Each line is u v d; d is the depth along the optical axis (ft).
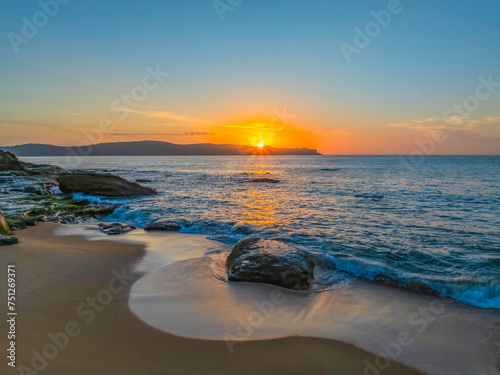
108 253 32.55
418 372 15.21
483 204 75.41
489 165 314.55
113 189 87.61
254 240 31.86
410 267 31.89
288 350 16.47
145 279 25.85
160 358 15.14
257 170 263.29
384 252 36.78
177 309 20.74
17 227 41.88
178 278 26.61
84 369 13.85
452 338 18.48
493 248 38.73
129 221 55.47
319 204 76.33
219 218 56.85
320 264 32.04
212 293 23.81
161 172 221.66
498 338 18.62
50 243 34.94
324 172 230.68
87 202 67.72
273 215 61.05
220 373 14.28
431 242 41.55
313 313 21.18
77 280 24.17
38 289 21.67
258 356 15.78
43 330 16.84
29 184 99.81
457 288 25.29
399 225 52.29
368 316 20.98
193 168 292.81
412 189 108.99
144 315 19.51
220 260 32.19
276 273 25.80
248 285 25.63
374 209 68.85
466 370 15.61
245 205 73.92
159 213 61.82
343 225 52.08
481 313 21.85
